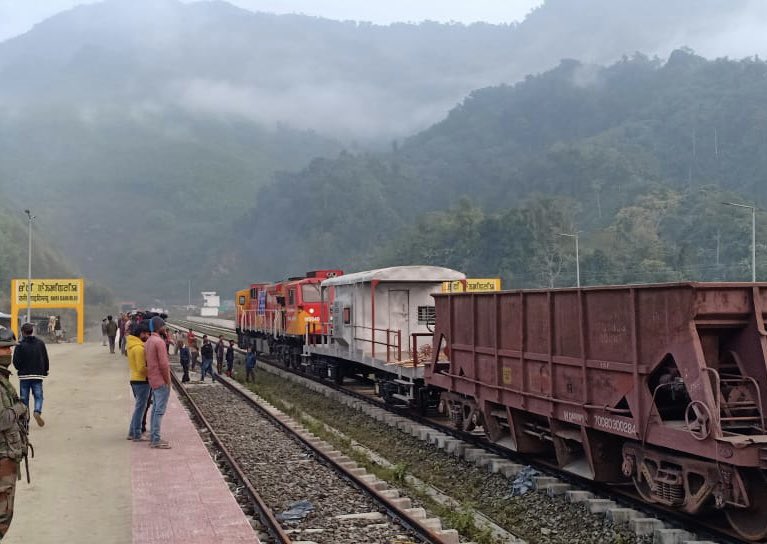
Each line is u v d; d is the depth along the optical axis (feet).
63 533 27.91
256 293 143.84
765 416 28.04
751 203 353.51
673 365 30.37
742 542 27.78
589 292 34.47
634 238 381.81
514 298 41.57
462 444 48.62
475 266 368.89
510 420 42.91
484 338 45.34
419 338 70.44
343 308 78.89
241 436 54.70
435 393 60.39
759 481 26.55
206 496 32.94
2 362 19.10
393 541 29.30
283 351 116.16
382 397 70.13
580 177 537.24
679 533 29.32
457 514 33.88
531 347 39.78
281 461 45.60
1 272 404.57
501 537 32.48
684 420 31.35
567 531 32.73
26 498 32.96
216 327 286.05
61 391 74.23
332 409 73.36
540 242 356.18
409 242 421.18
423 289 71.15
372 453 51.85
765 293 28.89
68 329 320.29
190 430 51.03
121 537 27.40
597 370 34.09
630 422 31.68
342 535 30.14
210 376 101.45
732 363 29.99
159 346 44.34
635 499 33.94
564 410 36.83
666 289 29.43
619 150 585.63
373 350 68.08
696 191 435.12
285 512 33.53
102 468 38.91
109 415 57.98
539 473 40.47
